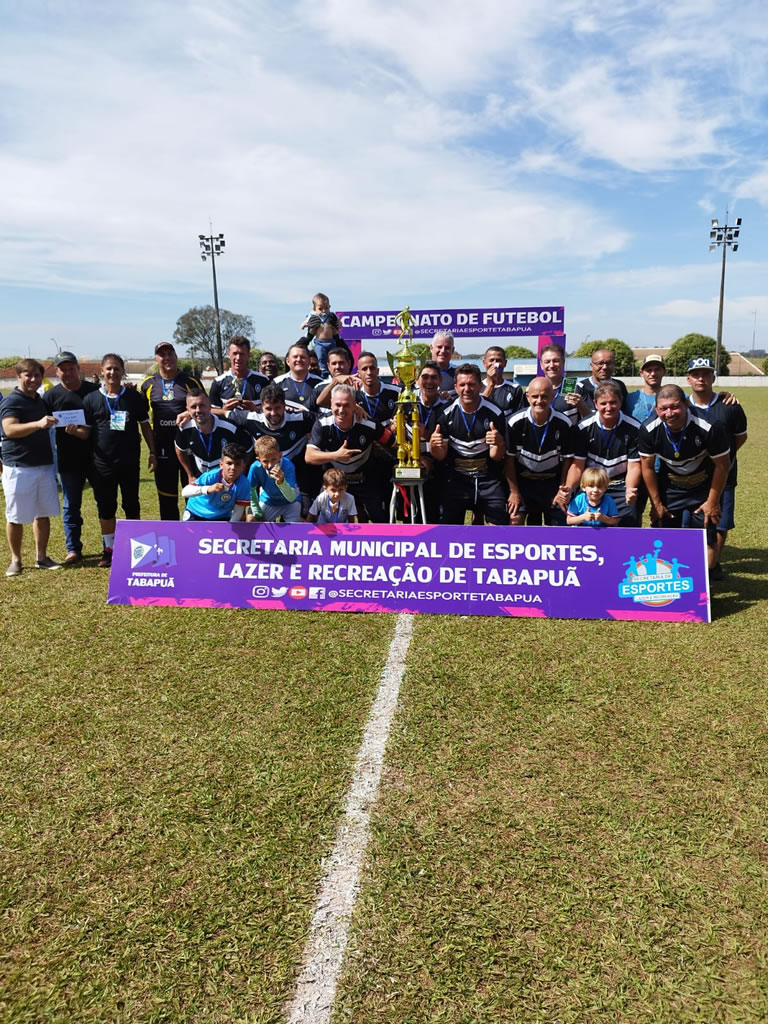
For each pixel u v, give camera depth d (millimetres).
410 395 5000
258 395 6422
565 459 5277
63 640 4230
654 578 4492
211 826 2471
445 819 2494
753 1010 1747
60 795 2662
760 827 2422
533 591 4590
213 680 3641
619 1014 1740
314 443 5410
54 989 1832
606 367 6164
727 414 5195
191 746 3000
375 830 2436
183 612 4762
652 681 3562
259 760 2883
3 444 5602
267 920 2047
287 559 4855
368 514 5668
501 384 6172
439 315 11703
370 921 2035
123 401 5965
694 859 2271
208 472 5383
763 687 3477
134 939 1986
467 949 1935
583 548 4570
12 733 3123
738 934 1974
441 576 4695
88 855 2330
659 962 1886
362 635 4273
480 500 5508
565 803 2574
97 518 7949
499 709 3289
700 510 5051
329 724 3166
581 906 2080
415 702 3365
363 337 12055
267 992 1812
